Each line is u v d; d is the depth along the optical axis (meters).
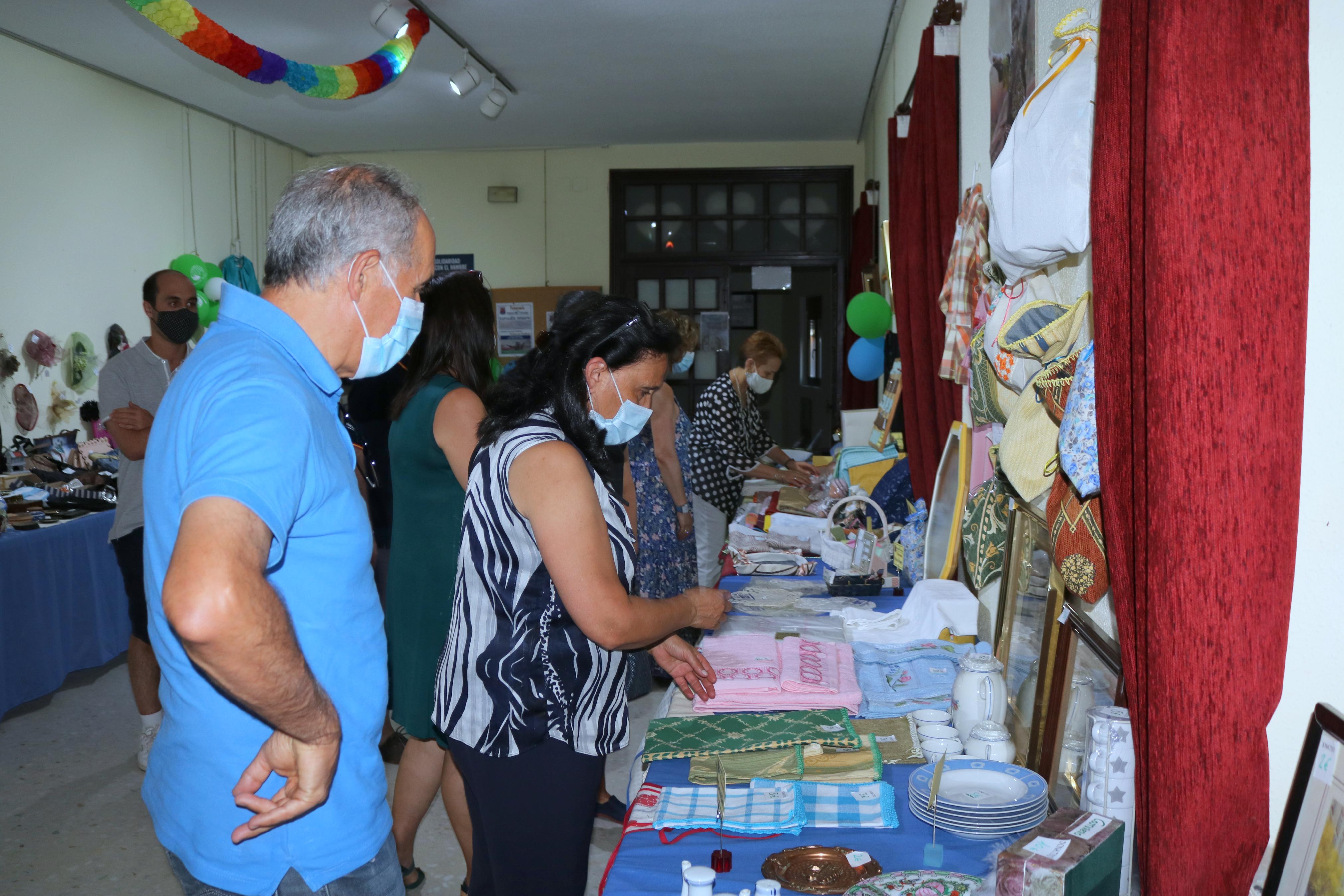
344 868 1.10
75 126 5.57
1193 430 0.93
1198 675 0.95
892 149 4.41
